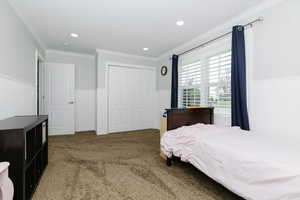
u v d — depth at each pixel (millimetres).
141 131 4629
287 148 1407
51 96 4113
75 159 2504
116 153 2793
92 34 3156
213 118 2879
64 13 2363
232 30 2441
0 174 965
